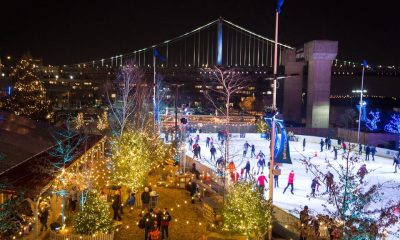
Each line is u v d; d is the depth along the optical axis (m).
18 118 27.83
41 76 128.38
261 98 125.38
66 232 17.02
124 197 24.08
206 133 64.00
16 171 18.17
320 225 17.02
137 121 48.09
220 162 27.61
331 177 15.69
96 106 109.19
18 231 16.95
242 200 17.78
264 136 58.53
